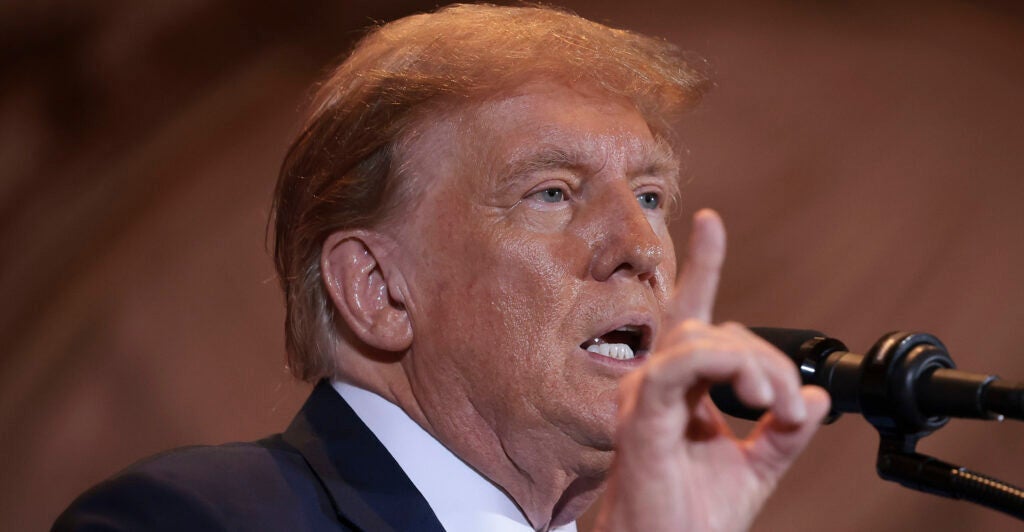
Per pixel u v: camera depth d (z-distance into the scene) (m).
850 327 17.80
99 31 19.84
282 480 5.07
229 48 20.31
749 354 3.31
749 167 18.39
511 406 5.14
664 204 5.80
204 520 4.70
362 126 5.51
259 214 19.84
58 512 18.39
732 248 17.97
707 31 19.20
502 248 5.17
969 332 17.70
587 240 5.21
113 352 19.09
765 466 3.74
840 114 18.81
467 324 5.20
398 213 5.41
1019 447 16.67
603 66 5.57
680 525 3.58
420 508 5.11
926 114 18.81
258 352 19.14
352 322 5.45
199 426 18.75
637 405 3.49
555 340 5.11
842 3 19.41
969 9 19.42
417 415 5.40
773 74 18.95
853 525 16.42
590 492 5.54
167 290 19.42
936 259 18.05
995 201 18.30
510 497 5.40
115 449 18.70
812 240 18.11
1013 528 16.14
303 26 20.34
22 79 19.80
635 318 5.15
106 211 19.86
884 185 18.44
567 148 5.27
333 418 5.49
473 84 5.39
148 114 20.17
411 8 20.19
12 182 19.72
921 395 3.76
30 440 18.64
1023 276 17.88
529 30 5.68
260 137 20.19
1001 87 18.86
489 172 5.27
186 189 19.95
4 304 19.27
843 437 16.69
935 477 3.75
